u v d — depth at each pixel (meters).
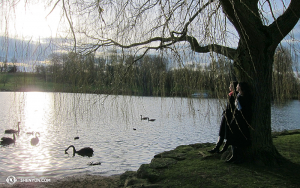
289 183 4.23
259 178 4.46
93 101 5.54
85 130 17.20
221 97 3.58
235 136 5.08
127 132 17.00
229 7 4.45
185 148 6.74
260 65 5.07
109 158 10.11
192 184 4.39
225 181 4.40
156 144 13.33
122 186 5.22
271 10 4.53
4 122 21.52
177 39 4.94
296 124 21.62
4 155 10.61
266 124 5.13
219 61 3.42
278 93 5.97
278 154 5.26
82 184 6.78
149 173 5.00
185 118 25.53
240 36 4.95
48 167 8.69
